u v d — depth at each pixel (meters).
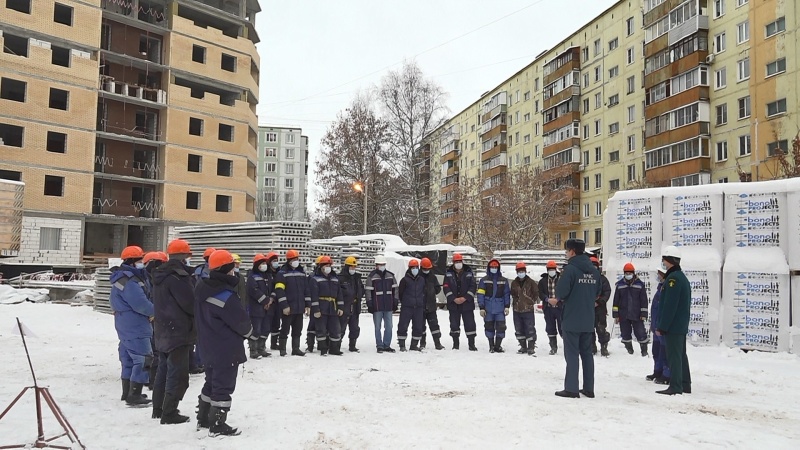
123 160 39.16
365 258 22.38
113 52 37.50
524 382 8.77
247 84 44.34
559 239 47.28
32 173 33.44
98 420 6.26
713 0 34.28
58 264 34.09
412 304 12.69
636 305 12.02
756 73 31.23
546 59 53.62
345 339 14.45
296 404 7.08
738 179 32.03
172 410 6.14
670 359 8.12
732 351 11.94
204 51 42.25
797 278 11.77
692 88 34.38
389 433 5.76
